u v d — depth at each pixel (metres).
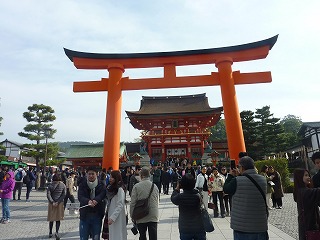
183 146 42.00
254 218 3.87
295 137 50.28
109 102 18.14
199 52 18.83
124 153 46.00
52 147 34.66
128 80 18.88
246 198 3.96
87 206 5.54
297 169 4.64
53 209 7.59
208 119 40.59
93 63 19.20
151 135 40.56
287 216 10.34
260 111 48.97
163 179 18.97
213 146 46.97
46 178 26.31
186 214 4.48
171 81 18.62
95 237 5.46
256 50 18.70
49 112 36.16
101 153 46.03
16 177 17.14
